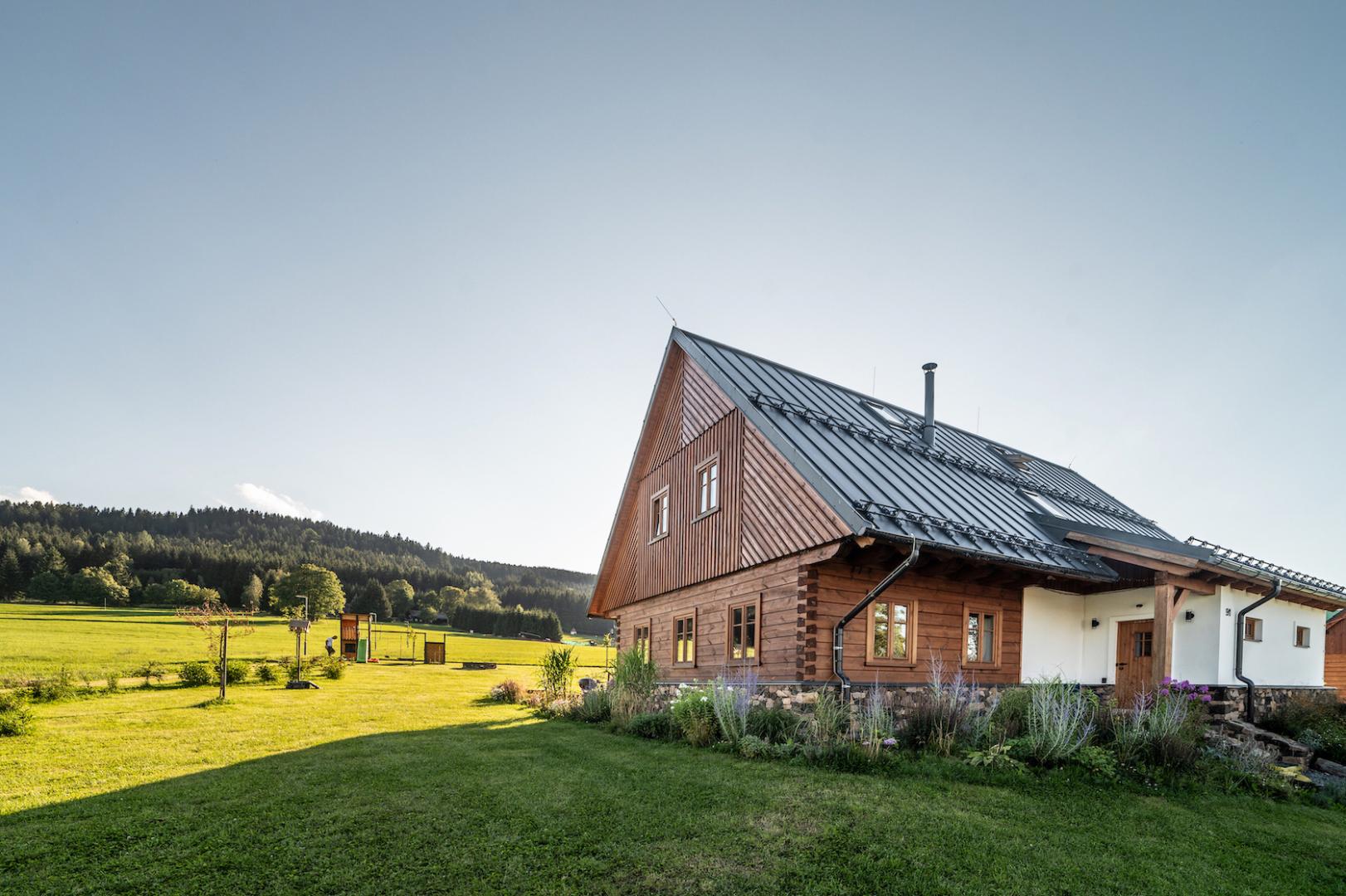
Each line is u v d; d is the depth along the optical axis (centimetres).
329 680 2469
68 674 1884
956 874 573
